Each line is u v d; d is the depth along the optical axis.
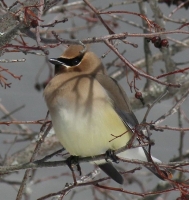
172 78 12.96
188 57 15.96
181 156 13.53
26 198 13.55
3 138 15.54
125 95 10.31
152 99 13.88
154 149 15.45
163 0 13.53
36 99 16.05
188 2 13.40
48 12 13.35
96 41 8.30
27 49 9.00
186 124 15.59
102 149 9.86
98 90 9.87
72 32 15.15
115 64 15.35
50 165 9.48
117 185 15.05
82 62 10.26
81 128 9.68
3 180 13.47
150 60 13.99
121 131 9.90
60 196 9.82
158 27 9.41
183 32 8.37
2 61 9.02
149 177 16.03
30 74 16.08
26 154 13.36
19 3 9.08
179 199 9.07
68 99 9.73
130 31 16.02
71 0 15.62
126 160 9.57
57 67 10.27
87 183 9.16
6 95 15.95
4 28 9.16
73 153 9.93
